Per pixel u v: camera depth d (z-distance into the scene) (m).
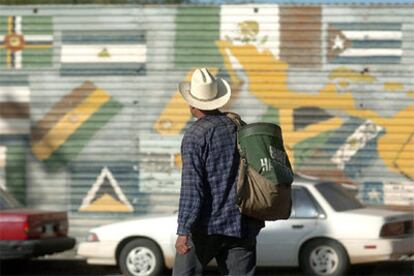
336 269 19.30
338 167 25.86
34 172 26.67
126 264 20.22
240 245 9.09
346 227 19.33
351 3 25.88
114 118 26.53
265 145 8.91
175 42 26.38
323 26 25.95
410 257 21.88
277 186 8.76
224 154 9.02
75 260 24.83
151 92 26.44
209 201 8.95
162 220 20.19
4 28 26.80
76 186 26.53
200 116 9.38
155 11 26.44
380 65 25.88
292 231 19.42
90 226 26.47
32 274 21.95
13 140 26.75
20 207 21.39
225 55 26.20
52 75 26.69
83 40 26.61
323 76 25.95
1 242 19.88
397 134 25.80
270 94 26.03
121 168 26.48
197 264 9.09
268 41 26.09
